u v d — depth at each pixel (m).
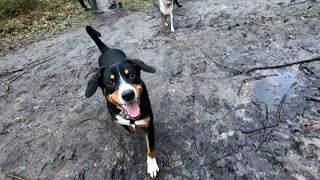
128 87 0.64
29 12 1.93
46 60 1.36
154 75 1.11
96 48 1.41
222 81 1.03
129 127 0.82
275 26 1.30
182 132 0.85
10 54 1.48
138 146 0.83
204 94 0.98
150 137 0.73
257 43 1.21
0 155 0.87
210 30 1.38
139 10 1.84
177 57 1.21
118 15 1.81
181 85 1.04
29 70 1.30
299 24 1.29
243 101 0.93
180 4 1.80
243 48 1.19
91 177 0.77
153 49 1.31
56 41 1.56
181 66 1.15
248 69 1.06
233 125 0.85
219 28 1.39
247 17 1.46
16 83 1.21
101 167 0.79
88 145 0.86
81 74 1.21
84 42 1.49
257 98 0.93
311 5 1.46
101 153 0.83
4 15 1.83
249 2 1.64
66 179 0.77
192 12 1.66
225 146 0.79
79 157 0.82
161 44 1.34
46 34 1.67
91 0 1.82
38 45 1.54
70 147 0.86
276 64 1.07
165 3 1.39
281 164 0.72
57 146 0.87
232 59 1.14
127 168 0.77
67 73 1.23
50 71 1.26
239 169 0.72
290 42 1.18
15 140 0.91
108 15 1.84
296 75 1.00
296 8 1.46
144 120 0.70
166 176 0.73
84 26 1.72
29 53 1.46
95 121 0.94
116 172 0.77
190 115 0.90
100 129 0.91
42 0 2.06
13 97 1.12
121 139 0.86
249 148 0.77
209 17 1.55
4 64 1.38
